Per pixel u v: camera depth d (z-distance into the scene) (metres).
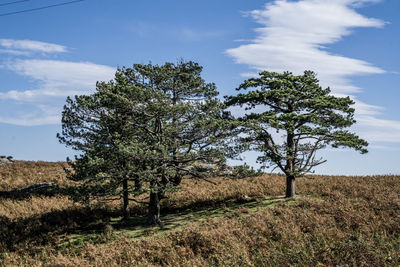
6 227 21.03
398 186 24.62
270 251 11.52
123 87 20.78
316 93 25.36
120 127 22.38
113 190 21.66
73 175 21.91
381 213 15.42
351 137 23.91
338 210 16.58
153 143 21.42
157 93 20.34
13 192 29.22
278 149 24.53
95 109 21.47
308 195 24.92
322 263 9.50
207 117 22.16
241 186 30.44
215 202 26.12
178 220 22.36
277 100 25.56
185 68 24.25
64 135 22.06
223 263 11.10
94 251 15.27
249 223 16.70
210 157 21.66
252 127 24.48
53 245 18.50
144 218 23.94
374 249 9.97
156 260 13.31
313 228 14.21
